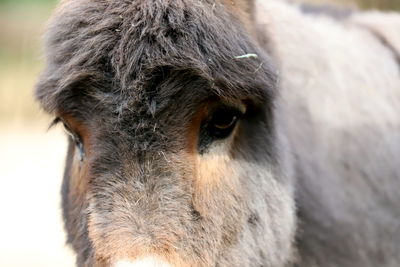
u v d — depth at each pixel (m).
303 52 5.30
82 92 3.39
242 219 3.75
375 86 5.66
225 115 3.52
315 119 5.16
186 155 3.42
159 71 3.26
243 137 3.78
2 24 24.69
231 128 3.62
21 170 15.48
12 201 13.72
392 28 6.27
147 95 3.27
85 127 3.48
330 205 4.95
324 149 5.12
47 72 3.53
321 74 5.35
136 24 3.29
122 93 3.27
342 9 6.57
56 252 11.34
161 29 3.29
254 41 3.66
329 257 4.88
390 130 5.57
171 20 3.31
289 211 4.17
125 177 3.33
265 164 3.92
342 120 5.31
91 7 3.39
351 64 5.60
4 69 22.27
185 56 3.26
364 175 5.31
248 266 3.82
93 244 3.41
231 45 3.41
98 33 3.31
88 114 3.43
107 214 3.34
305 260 4.77
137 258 3.25
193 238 3.47
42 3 27.62
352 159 5.27
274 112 3.98
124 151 3.32
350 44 5.75
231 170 3.68
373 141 5.43
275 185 4.00
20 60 22.91
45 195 14.06
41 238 11.96
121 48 3.26
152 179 3.33
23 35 24.02
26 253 11.27
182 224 3.39
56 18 3.55
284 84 4.86
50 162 16.05
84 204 3.66
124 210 3.32
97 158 3.37
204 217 3.53
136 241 3.28
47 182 14.72
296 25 5.41
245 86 3.45
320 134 5.14
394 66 5.93
